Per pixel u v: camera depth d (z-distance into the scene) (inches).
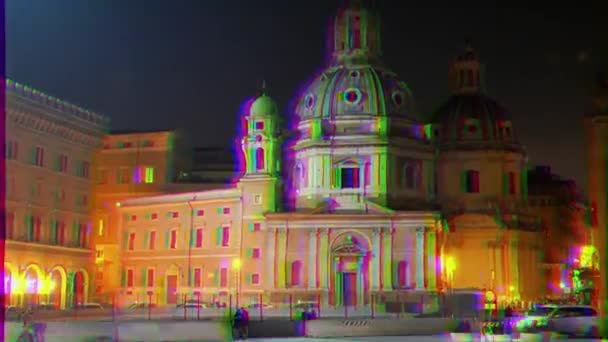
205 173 4842.5
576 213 5032.0
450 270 3745.1
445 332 2284.7
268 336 2166.6
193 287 3836.1
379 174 3508.9
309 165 3590.1
